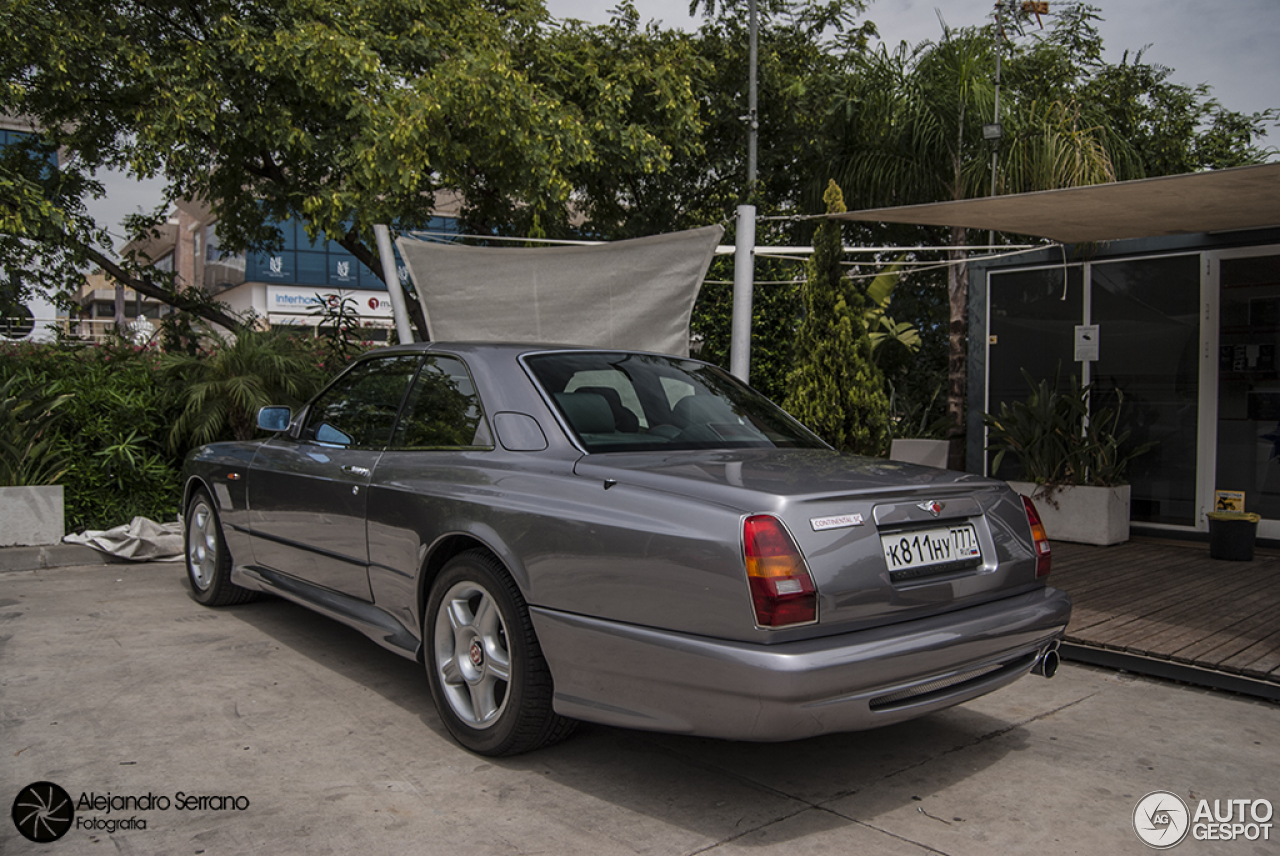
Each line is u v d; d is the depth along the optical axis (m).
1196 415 7.87
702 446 3.46
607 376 3.70
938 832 2.70
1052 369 8.77
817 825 2.74
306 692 3.94
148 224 13.32
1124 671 4.38
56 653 4.48
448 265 6.71
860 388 6.94
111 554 6.88
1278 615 5.03
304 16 11.04
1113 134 10.24
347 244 12.53
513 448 3.34
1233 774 3.17
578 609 2.83
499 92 9.94
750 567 2.47
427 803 2.85
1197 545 7.67
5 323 10.88
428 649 3.41
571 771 3.13
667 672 2.60
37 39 9.90
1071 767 3.22
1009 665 3.03
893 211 6.26
